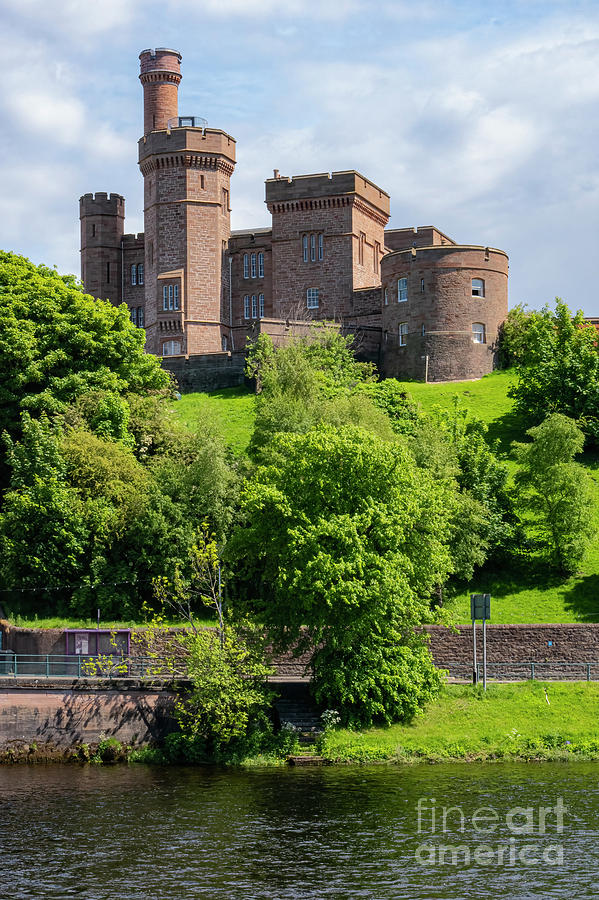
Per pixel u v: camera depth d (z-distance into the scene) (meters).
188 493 64.44
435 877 33.16
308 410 70.88
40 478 62.44
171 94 125.19
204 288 117.00
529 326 98.62
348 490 51.97
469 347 97.81
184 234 116.56
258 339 87.69
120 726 49.12
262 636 52.09
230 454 69.81
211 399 93.94
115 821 38.31
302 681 52.81
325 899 31.58
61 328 74.12
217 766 47.12
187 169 116.75
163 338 116.88
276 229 116.88
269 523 52.06
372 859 34.56
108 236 127.12
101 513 61.75
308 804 40.09
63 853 35.12
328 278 114.81
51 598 61.53
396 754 47.16
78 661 53.00
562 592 63.06
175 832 37.06
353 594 48.28
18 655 52.31
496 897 31.70
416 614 50.56
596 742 47.88
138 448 71.06
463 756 47.12
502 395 90.94
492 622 59.97
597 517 69.31
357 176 114.44
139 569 62.28
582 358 81.50
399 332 100.00
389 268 101.19
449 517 54.44
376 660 49.97
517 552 66.44
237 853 35.06
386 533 50.41
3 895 31.84
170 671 52.56
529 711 50.34
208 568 56.19
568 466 66.00
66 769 46.84
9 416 71.50
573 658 55.50
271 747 48.16
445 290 98.00
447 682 53.56
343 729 49.12
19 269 78.00
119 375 77.25
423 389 94.81
